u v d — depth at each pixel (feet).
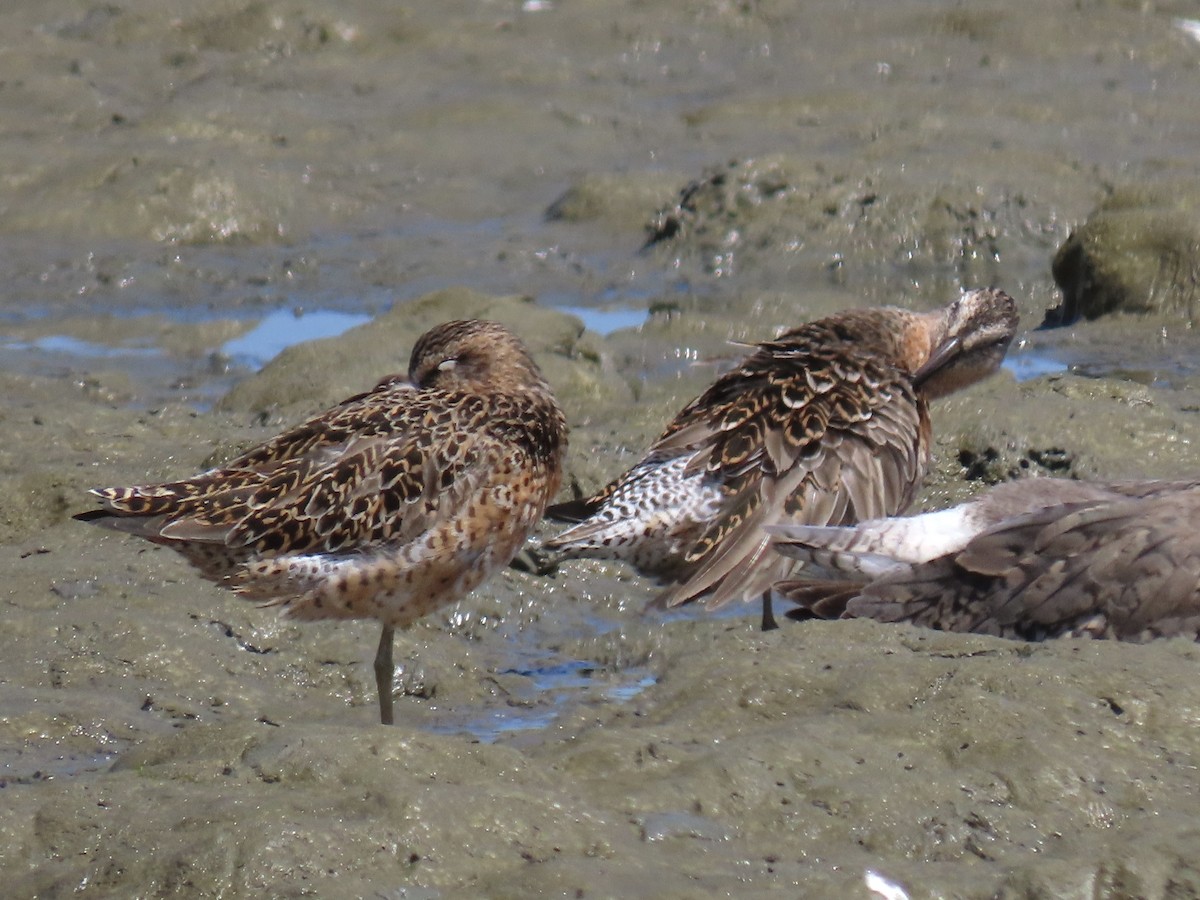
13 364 65.57
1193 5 109.09
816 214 78.13
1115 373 62.85
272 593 37.11
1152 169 82.99
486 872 26.66
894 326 46.70
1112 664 32.60
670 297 72.59
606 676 40.98
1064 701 31.45
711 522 40.73
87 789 28.53
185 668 38.75
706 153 90.79
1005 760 29.84
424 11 110.01
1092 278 69.46
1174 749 30.48
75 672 38.32
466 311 63.21
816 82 100.94
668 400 56.75
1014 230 76.89
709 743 31.01
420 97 99.86
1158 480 39.81
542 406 39.81
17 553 44.47
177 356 67.10
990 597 36.42
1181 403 56.18
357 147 91.86
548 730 33.68
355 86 101.35
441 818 27.22
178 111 93.40
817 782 29.30
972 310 48.14
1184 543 35.63
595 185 83.92
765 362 43.50
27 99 96.32
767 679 33.22
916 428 42.68
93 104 96.17
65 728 35.37
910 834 28.25
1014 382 56.44
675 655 39.60
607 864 26.99
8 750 34.60
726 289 74.02
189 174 81.97
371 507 36.91
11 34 104.27
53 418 55.36
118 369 65.21
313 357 60.54
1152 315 67.72
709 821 28.45
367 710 38.63
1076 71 101.96
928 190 78.18
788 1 113.29
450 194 86.74
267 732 29.84
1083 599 35.76
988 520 38.63
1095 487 39.04
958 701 31.17
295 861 26.35
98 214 80.69
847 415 41.81
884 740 30.60
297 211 83.05
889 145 86.28
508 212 85.20
